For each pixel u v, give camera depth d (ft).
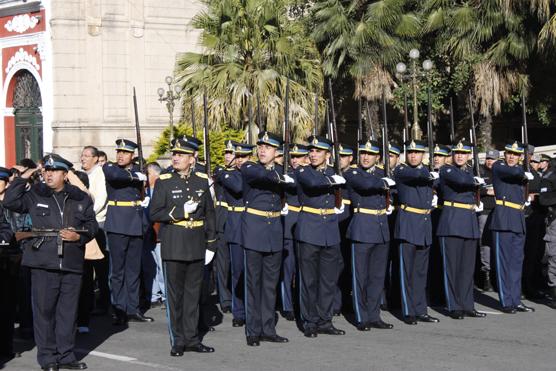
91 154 43.16
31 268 31.65
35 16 105.40
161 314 42.83
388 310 42.65
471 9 76.02
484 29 75.61
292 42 82.02
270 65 82.28
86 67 104.58
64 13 103.14
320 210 36.65
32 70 107.34
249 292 35.55
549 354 33.22
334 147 37.55
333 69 82.79
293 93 80.89
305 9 90.79
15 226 34.58
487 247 47.32
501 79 77.05
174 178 33.58
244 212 35.94
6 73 111.45
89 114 104.99
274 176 35.42
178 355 33.40
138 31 107.14
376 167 39.55
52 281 31.60
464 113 85.35
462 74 79.51
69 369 31.81
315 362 32.14
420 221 39.29
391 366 31.48
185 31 109.81
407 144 39.73
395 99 85.66
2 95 111.86
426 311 40.06
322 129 83.15
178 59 94.17
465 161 40.55
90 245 37.01
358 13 82.28
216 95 79.56
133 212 40.29
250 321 35.55
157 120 108.58
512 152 41.34
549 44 70.85
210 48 82.48
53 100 103.86
